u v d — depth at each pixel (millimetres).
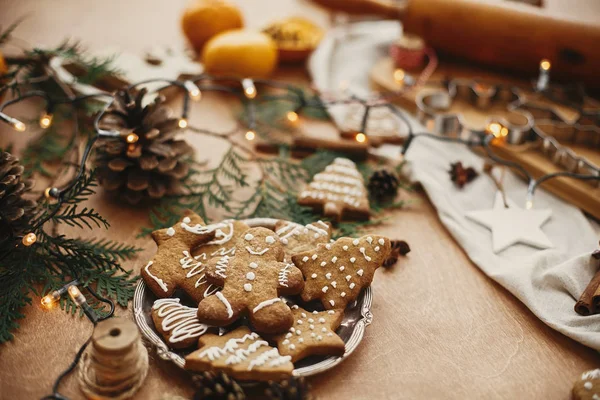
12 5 833
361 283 460
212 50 673
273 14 856
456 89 687
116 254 507
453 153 617
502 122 606
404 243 522
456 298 493
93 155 584
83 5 855
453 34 704
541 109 637
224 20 725
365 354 452
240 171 571
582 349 460
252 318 431
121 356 398
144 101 617
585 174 562
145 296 462
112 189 545
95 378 420
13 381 427
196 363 417
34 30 781
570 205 562
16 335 454
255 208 553
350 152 606
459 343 462
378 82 701
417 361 449
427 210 569
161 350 429
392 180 570
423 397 429
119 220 544
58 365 438
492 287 502
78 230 532
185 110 578
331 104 623
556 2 814
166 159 547
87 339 454
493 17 681
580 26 655
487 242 529
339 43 785
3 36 639
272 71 725
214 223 521
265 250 461
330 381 435
